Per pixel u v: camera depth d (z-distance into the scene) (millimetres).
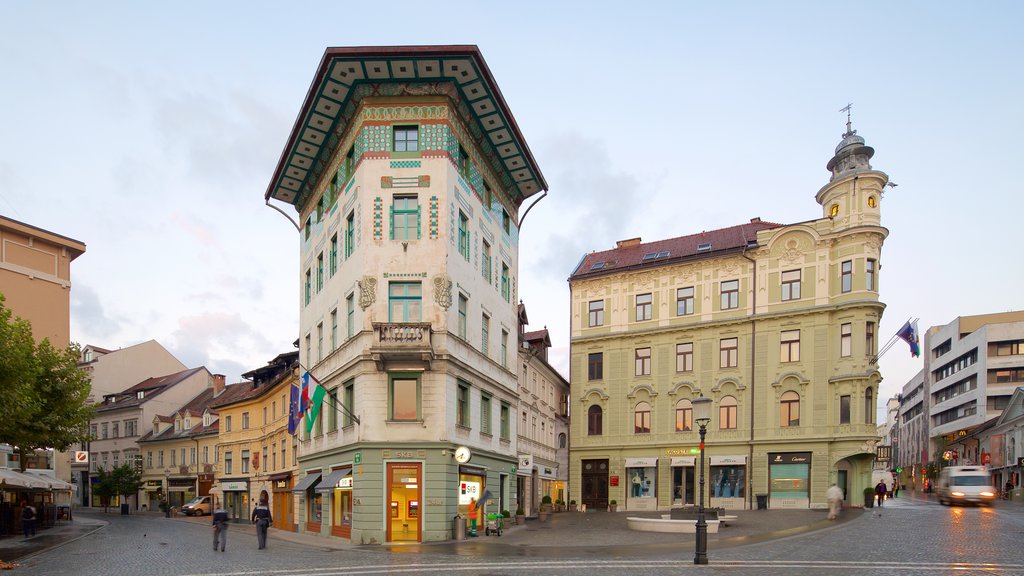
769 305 45844
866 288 42875
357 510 26922
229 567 19188
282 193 38531
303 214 39656
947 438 91375
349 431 28578
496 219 35156
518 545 24812
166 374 83250
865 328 42719
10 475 33406
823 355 43562
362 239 28219
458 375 28750
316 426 33906
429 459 26984
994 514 34375
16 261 44156
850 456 42188
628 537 27438
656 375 49031
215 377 74125
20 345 27562
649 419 48875
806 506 42812
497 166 35062
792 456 43719
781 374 44719
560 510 50469
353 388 28953
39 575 18016
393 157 28516
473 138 31844
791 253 45594
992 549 20641
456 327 28781
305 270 38594
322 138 32562
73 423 35000
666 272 49719
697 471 46656
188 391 76625
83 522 47125
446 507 26922
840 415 42688
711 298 47938
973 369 84375
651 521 30203
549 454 53812
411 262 27984
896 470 106375
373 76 28156
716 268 48031
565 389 60125
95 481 77312
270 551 24016
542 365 50719
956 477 44875
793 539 24375
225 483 55688
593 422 51062
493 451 32844
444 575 16891
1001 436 70562
